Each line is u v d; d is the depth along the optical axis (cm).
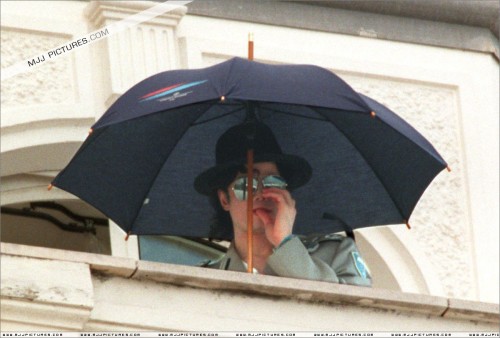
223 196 2206
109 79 2569
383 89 2748
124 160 2253
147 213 2267
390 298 2050
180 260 2628
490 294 2697
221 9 2673
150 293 1973
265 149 2211
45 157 2573
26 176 2639
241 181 2186
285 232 2150
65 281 1930
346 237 2200
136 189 2262
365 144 2255
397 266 2677
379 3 2767
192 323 1977
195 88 2148
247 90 2131
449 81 2781
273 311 2011
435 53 2795
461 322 2078
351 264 2169
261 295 2011
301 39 2712
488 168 2766
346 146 2261
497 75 2834
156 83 2192
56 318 1928
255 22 2692
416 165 2264
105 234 2833
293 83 2145
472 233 2723
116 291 1962
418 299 2059
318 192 2273
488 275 2703
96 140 2234
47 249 1936
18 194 2645
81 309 1928
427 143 2247
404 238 2683
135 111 2153
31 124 2541
